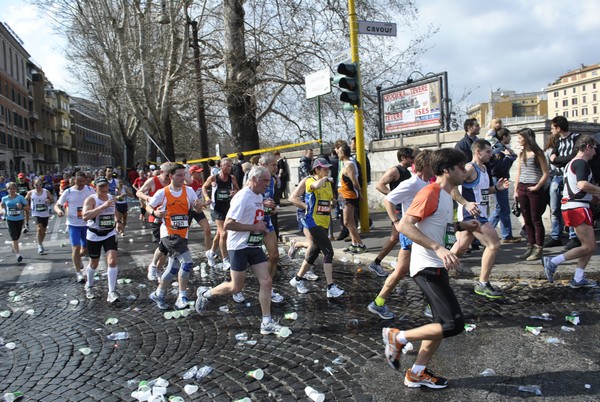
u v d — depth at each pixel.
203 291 5.77
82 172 8.05
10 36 70.00
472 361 4.08
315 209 6.21
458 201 5.01
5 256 11.34
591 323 4.77
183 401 3.64
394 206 5.06
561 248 7.70
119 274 8.63
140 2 23.58
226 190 8.45
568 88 116.81
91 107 48.91
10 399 3.87
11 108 70.31
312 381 3.94
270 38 16.92
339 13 16.66
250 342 4.88
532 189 6.96
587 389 3.50
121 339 5.22
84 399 3.88
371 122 18.73
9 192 10.49
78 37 32.28
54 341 5.31
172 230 6.16
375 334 4.89
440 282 3.62
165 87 22.47
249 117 17.05
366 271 7.67
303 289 6.59
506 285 6.30
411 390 3.67
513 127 10.55
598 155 6.68
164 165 10.05
